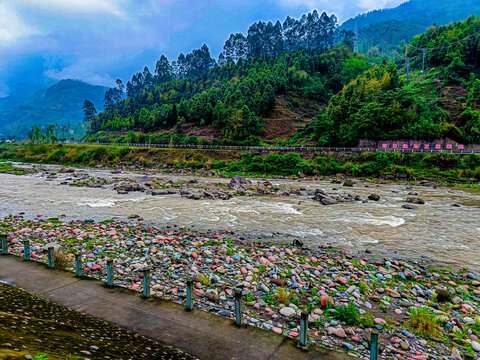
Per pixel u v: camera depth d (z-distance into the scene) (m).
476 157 49.75
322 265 14.83
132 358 5.39
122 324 7.75
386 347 8.34
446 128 58.31
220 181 49.38
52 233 18.88
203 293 11.14
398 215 26.56
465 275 14.13
